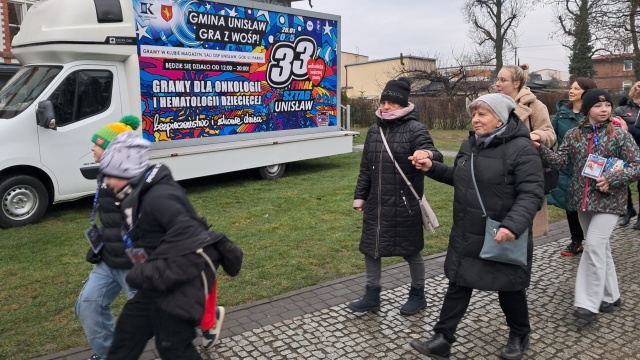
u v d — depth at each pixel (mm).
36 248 5789
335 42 10898
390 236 3887
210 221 6957
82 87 7055
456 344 3594
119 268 2850
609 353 3457
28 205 6773
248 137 9406
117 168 2408
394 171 3844
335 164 12430
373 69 50938
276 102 9828
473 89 27375
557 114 5215
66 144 6918
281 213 7461
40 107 6523
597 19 22734
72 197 7094
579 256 5508
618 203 3887
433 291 4535
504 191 3066
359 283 4738
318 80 10625
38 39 7047
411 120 3867
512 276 3107
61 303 4312
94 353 3414
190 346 2488
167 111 8086
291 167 11922
